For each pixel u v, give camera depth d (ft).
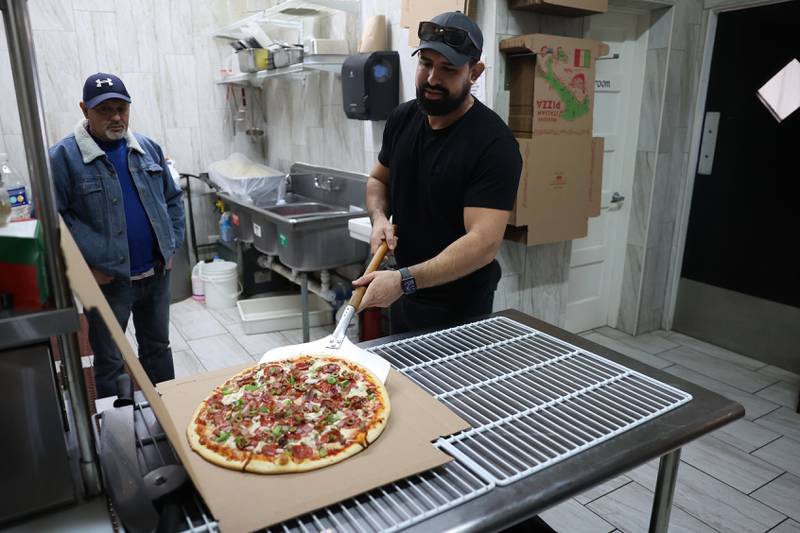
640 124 11.11
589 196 9.18
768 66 9.80
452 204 5.19
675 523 6.40
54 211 2.06
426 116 5.38
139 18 13.00
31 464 2.29
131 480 2.45
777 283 10.25
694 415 3.22
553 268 9.95
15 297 2.14
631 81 11.11
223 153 14.88
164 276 8.18
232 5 13.98
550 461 2.74
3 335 2.02
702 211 11.31
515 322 4.67
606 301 12.41
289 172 14.16
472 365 3.84
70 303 2.16
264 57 11.68
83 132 7.14
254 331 11.80
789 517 6.53
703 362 10.66
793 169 9.67
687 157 11.27
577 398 3.39
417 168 5.43
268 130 15.07
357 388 3.45
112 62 12.92
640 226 11.45
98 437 2.82
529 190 8.33
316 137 12.66
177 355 10.81
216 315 12.91
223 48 14.12
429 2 8.29
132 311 8.42
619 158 11.56
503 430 3.04
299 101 13.08
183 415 3.21
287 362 3.82
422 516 2.36
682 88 10.80
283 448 2.86
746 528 6.33
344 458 2.78
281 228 10.55
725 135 10.67
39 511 2.37
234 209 13.11
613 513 6.57
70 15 12.25
